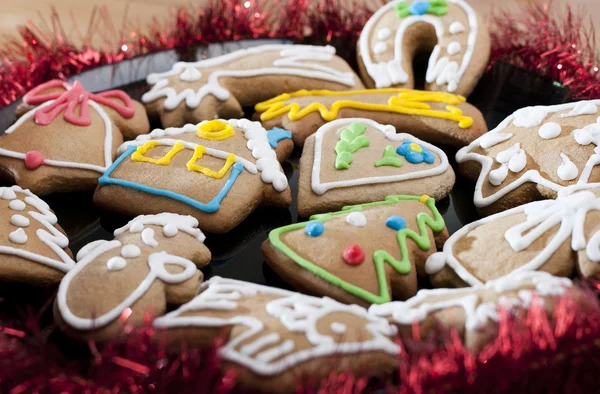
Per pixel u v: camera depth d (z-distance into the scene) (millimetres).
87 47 504
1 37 536
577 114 406
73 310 333
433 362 312
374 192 393
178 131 414
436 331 330
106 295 335
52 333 342
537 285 328
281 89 451
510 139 408
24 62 484
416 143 413
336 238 360
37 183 396
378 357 316
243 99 453
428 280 369
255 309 330
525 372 309
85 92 429
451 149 433
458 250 365
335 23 509
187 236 367
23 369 314
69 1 581
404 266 358
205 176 389
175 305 348
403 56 461
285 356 311
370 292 349
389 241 364
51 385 311
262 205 400
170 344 327
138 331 325
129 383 311
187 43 491
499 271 352
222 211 381
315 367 310
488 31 473
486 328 319
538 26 496
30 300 358
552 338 307
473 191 413
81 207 403
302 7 519
